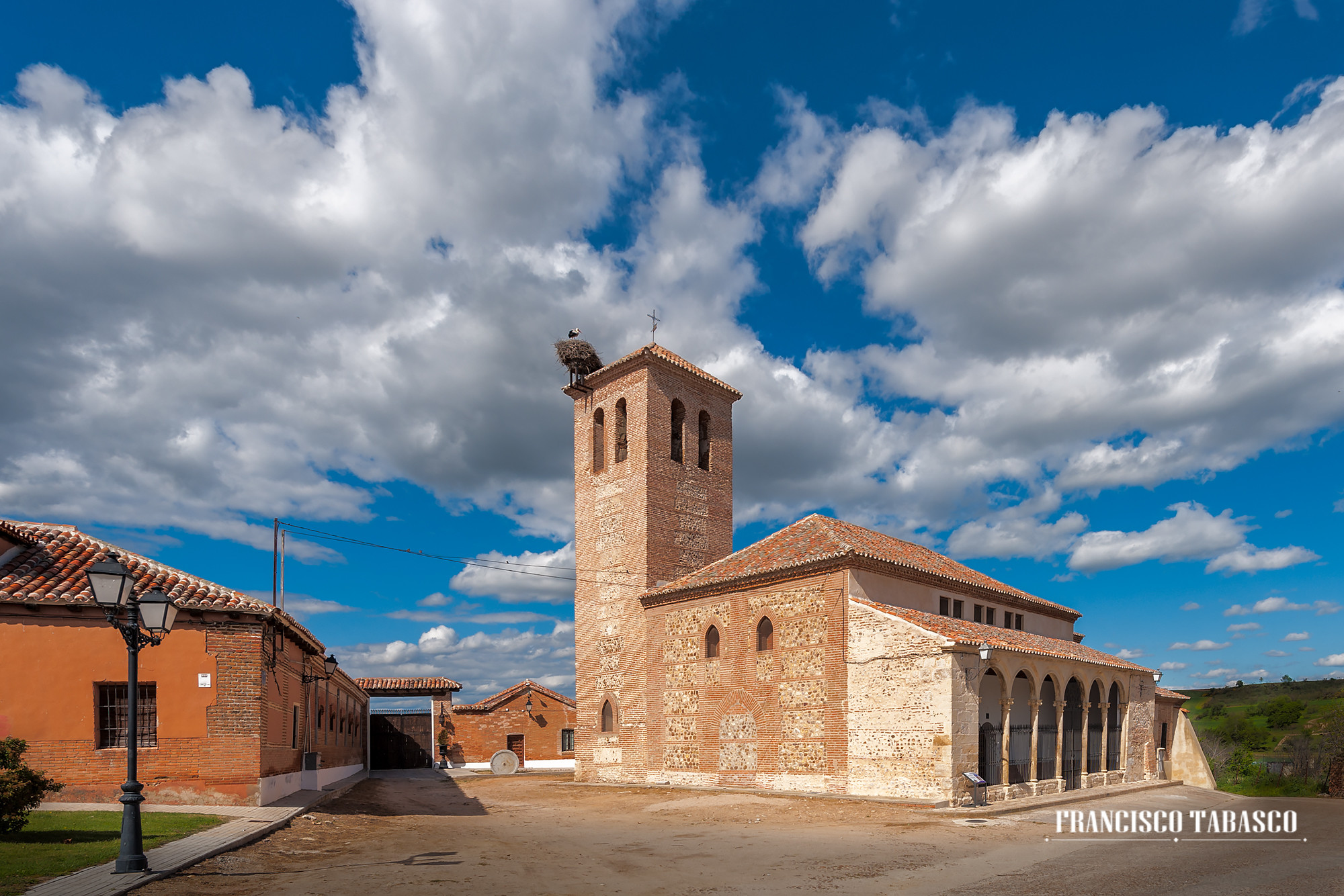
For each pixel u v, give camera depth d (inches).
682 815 940.6
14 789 573.0
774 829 799.1
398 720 2299.5
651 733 1374.3
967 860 597.0
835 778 1085.8
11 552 863.7
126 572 537.0
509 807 1075.3
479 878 521.7
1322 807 1080.8
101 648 812.6
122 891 443.2
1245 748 2438.5
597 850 655.8
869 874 540.4
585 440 1626.5
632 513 1492.4
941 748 971.3
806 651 1152.2
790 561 1203.9
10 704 780.0
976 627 1176.8
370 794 1274.6
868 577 1154.7
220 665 842.2
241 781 834.8
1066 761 1240.2
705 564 1560.0
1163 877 513.3
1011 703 1071.6
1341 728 1690.5
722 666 1269.7
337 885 488.4
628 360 1528.1
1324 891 466.9
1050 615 1617.9
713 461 1627.7
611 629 1496.1
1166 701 1697.8
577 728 1533.0
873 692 1056.2
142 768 804.0
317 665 1193.4
